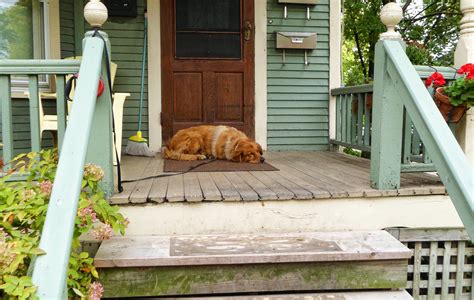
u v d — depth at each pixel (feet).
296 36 15.19
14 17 12.44
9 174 6.26
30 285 3.91
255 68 15.33
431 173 10.10
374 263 6.46
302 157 13.85
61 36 13.38
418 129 6.57
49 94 11.85
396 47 7.77
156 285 6.18
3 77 7.07
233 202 7.32
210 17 14.98
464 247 8.36
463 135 8.93
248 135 15.48
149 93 14.85
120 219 6.02
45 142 13.07
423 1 34.71
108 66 7.07
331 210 7.62
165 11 14.73
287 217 7.48
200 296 6.33
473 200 5.15
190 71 15.03
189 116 15.15
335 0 15.55
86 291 5.41
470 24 9.20
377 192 7.70
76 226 5.47
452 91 8.43
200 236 7.14
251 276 6.31
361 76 32.45
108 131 7.14
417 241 8.05
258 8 15.17
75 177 4.81
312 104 15.80
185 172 10.37
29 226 5.68
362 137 12.98
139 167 11.28
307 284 6.39
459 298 8.48
